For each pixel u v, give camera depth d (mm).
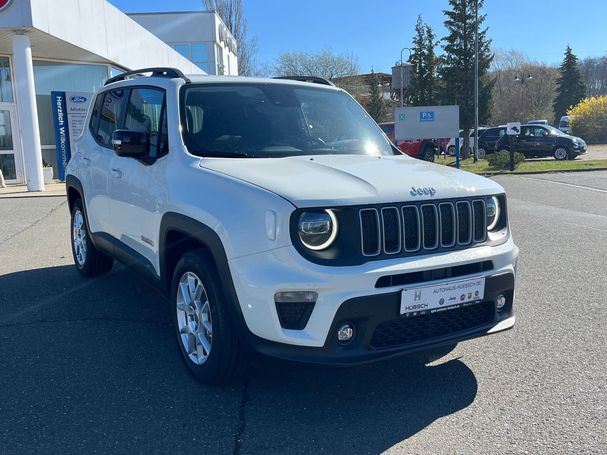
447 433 3068
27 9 12828
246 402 3426
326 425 3170
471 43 35219
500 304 3574
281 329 3002
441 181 3422
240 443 2992
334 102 4922
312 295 2939
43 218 10273
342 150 4312
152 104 4512
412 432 3086
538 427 3109
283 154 4016
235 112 4289
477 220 3453
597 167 19609
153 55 21875
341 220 3020
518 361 3980
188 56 36438
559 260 6852
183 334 3787
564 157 25844
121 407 3361
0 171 15578
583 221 9609
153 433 3086
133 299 5453
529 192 13828
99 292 5680
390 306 3033
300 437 3047
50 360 4027
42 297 5516
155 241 4070
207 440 3021
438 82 38125
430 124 21453
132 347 4266
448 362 3986
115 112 5258
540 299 5352
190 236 3506
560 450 2887
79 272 6309
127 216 4613
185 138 3979
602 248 7480
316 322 2961
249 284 3039
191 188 3588
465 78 35219
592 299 5328
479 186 3535
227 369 3398
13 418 3234
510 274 3514
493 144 30141
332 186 3143
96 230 5484
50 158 17875
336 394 3533
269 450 2928
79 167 5848
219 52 38594
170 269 3982
